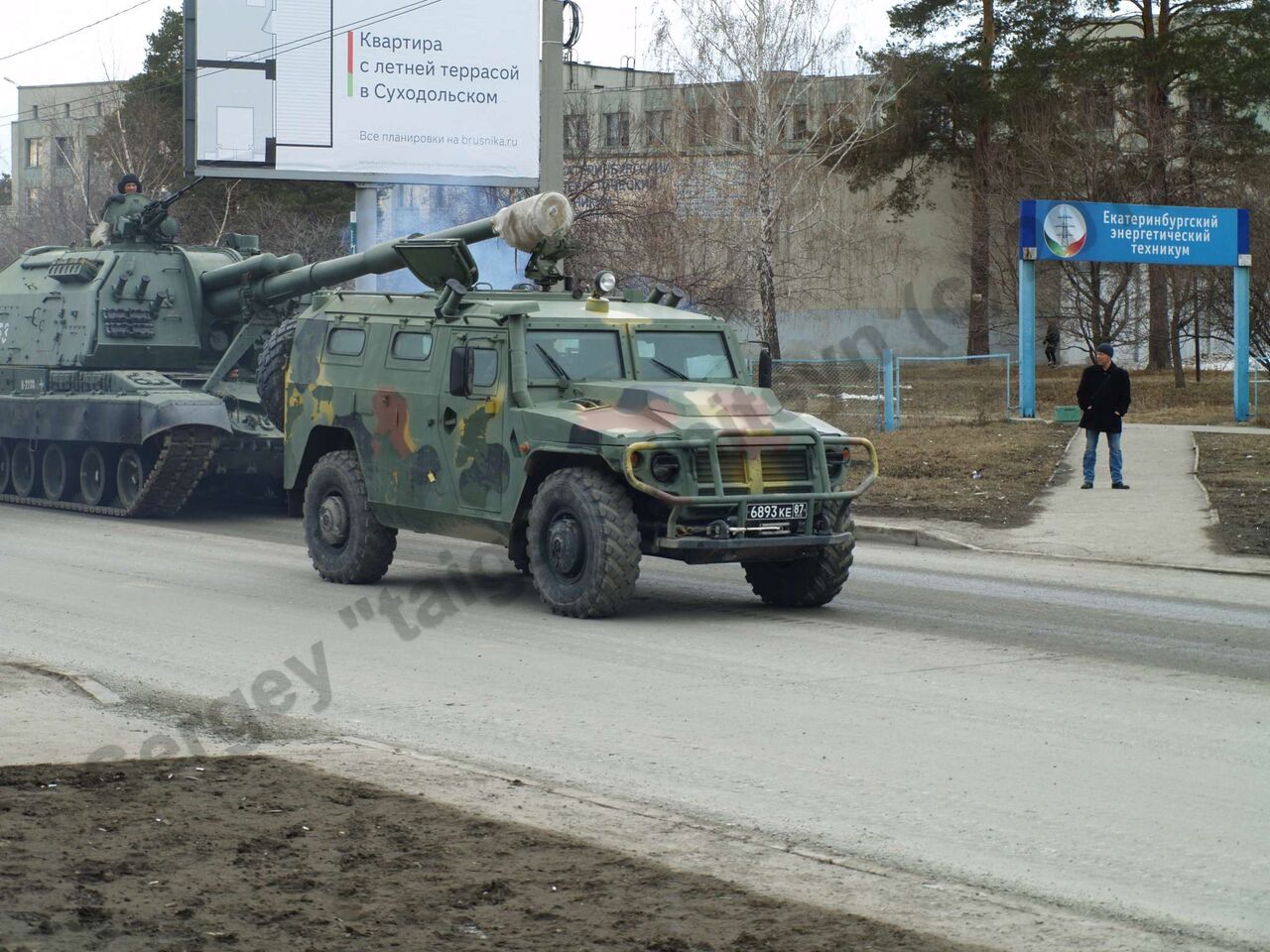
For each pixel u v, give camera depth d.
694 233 37.28
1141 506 18.81
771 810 6.60
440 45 28.30
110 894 5.24
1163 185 37.59
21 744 7.66
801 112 40.41
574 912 5.14
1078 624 11.65
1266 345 34.38
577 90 45.59
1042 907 5.43
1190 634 11.21
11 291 24.09
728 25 37.50
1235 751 7.65
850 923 5.14
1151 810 6.61
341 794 6.56
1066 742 7.82
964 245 40.28
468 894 5.29
